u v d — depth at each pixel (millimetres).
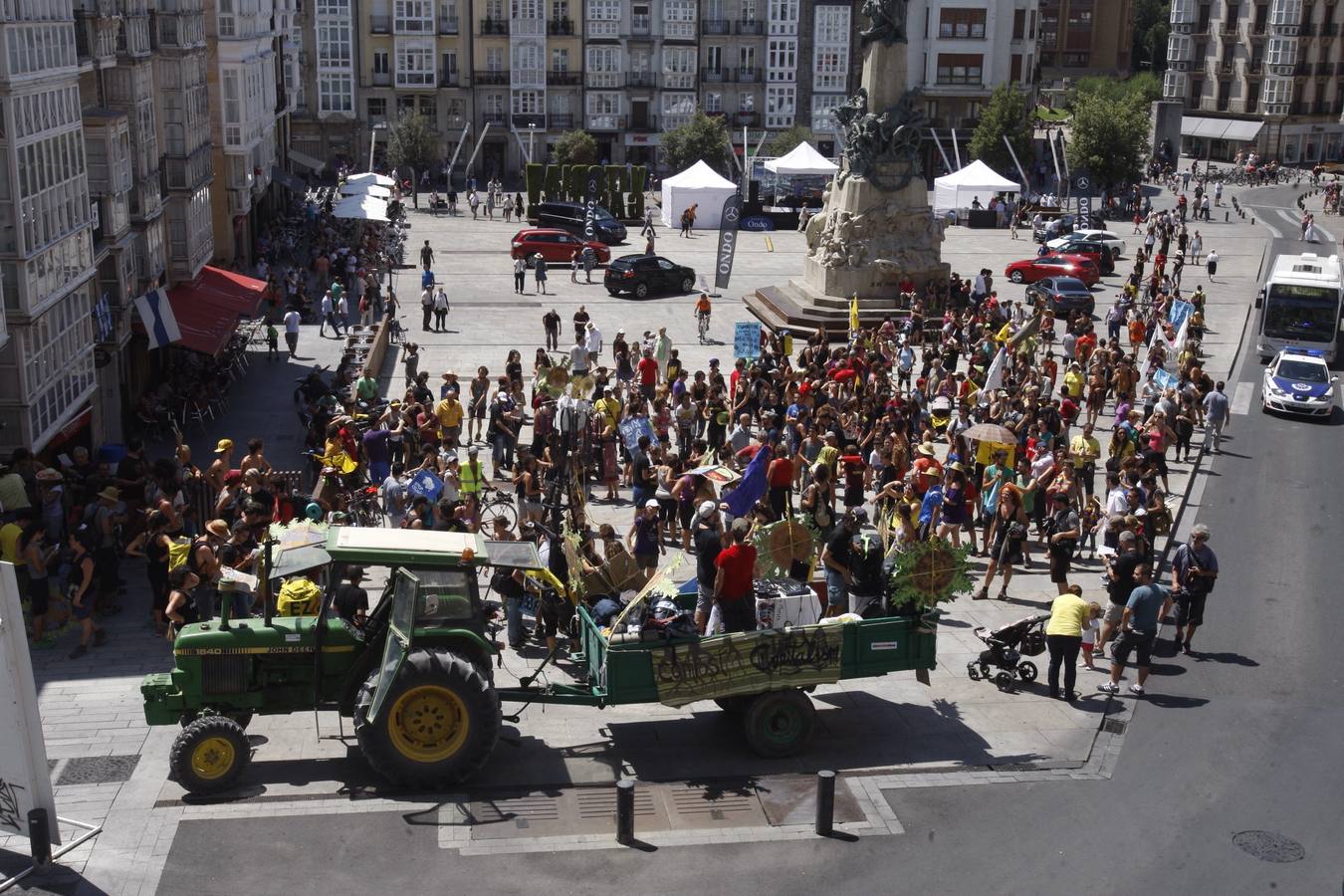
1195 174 101125
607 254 61594
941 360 38469
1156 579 23141
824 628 16875
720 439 30500
